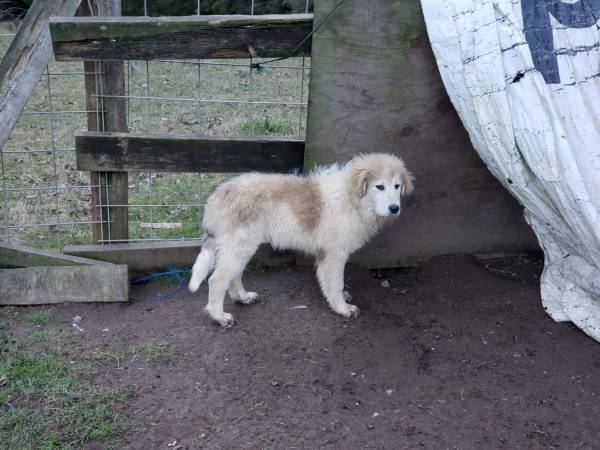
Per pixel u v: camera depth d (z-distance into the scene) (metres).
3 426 1.56
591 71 1.69
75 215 2.96
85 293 2.16
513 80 1.75
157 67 5.01
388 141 2.24
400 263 2.44
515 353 1.90
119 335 1.98
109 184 2.30
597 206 1.68
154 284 2.33
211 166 2.27
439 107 2.20
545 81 1.71
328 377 1.80
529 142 1.74
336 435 1.57
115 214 2.35
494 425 1.61
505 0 1.75
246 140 2.25
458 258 2.42
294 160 2.29
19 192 3.12
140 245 2.35
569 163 1.69
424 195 2.34
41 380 1.73
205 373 1.80
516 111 1.75
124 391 1.70
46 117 4.22
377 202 1.97
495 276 2.35
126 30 2.03
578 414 1.65
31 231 2.79
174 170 2.26
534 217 2.05
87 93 2.19
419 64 2.13
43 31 2.04
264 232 2.02
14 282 2.14
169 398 1.69
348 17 2.03
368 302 2.20
